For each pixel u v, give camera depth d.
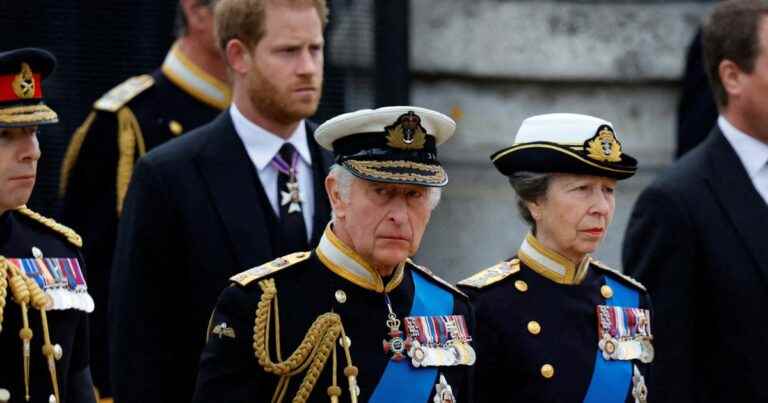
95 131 32.25
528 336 25.69
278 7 27.72
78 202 32.22
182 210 27.41
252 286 23.31
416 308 23.81
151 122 32.41
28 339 22.77
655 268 28.78
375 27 39.69
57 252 23.75
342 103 39.38
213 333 23.36
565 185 25.59
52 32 37.47
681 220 28.73
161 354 27.25
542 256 26.12
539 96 43.50
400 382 23.28
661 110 43.66
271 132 28.12
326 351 23.11
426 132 23.16
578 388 25.58
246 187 27.75
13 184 22.62
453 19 43.09
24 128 22.66
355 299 23.42
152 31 37.81
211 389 23.17
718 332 28.66
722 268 28.58
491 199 42.62
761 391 28.31
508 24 43.38
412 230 22.91
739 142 29.47
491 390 25.73
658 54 43.69
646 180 43.06
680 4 43.75
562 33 43.56
